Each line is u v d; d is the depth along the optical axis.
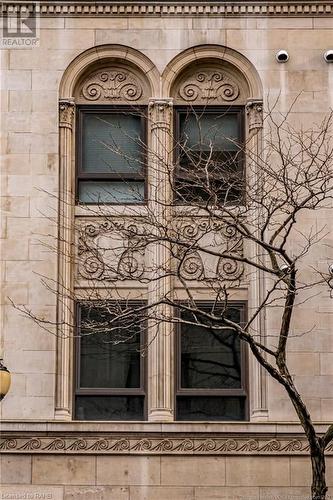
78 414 29.48
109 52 30.91
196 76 31.06
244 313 29.83
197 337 29.88
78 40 30.94
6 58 30.80
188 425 28.67
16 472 28.44
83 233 30.06
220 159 30.58
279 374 24.97
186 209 29.92
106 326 28.77
